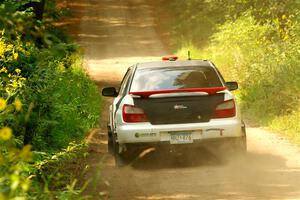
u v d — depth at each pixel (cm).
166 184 1770
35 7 3234
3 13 707
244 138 2066
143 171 1975
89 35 9194
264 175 1856
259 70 3809
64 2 11638
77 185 1761
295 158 2148
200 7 8562
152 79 2091
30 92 1756
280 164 2036
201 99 1981
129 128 1970
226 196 1587
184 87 2062
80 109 2936
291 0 5438
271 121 2981
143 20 10350
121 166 2036
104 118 3403
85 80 4241
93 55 7575
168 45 8312
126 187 1745
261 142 2530
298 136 2594
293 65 3559
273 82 3509
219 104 1991
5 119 1455
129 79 2131
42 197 1063
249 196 1579
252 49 4594
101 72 6241
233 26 5594
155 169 1998
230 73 4581
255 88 3622
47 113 1834
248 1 6006
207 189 1684
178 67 2138
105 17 10594
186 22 8862
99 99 3934
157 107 1975
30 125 1714
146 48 8131
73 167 2008
